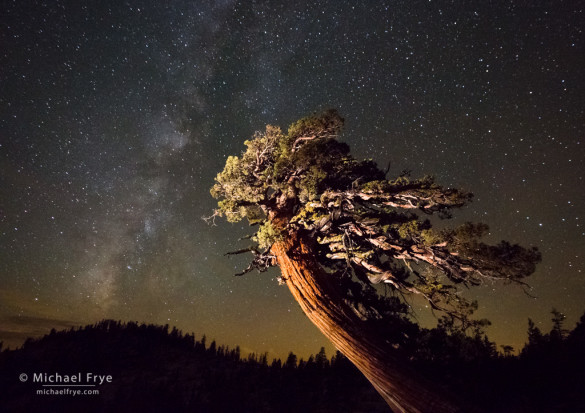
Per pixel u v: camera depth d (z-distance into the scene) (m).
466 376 12.35
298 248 11.62
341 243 11.91
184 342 105.56
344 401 32.88
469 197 10.16
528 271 8.61
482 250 8.94
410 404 8.70
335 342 10.05
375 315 12.01
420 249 10.70
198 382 68.19
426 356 11.19
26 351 96.50
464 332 10.81
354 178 12.72
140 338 106.12
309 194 11.38
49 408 64.62
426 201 10.89
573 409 9.98
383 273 11.62
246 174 12.30
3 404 67.88
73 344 101.12
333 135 11.66
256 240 11.41
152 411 57.38
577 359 13.83
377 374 9.23
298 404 37.72
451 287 11.04
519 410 10.45
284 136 11.98
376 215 11.86
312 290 10.71
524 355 15.57
